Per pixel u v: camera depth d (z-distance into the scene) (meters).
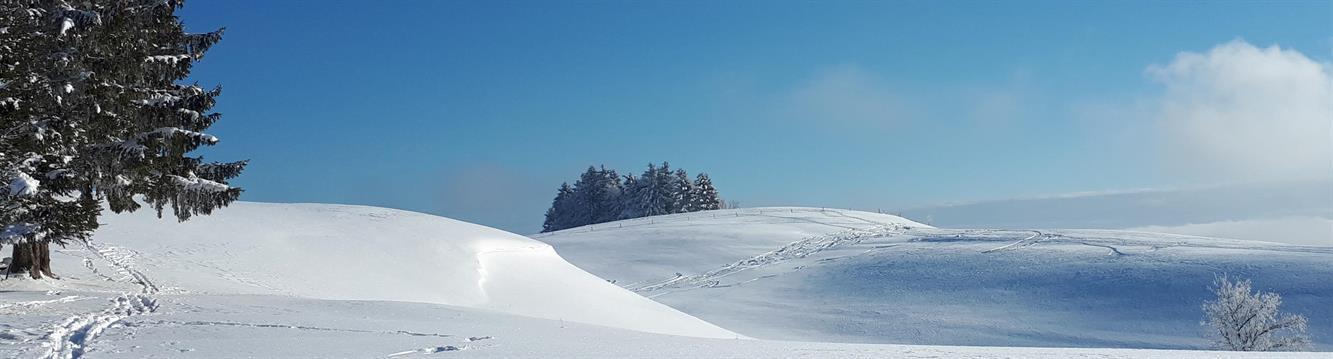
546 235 112.44
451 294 38.16
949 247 81.50
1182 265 65.56
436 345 13.41
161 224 38.50
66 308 17.77
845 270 74.56
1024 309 57.94
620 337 16.45
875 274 71.81
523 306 40.31
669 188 147.00
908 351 13.77
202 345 12.70
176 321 15.96
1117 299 58.62
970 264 72.25
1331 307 54.12
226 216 42.84
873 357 12.27
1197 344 48.25
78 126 19.67
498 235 50.69
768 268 80.06
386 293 35.12
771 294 68.19
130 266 29.36
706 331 45.34
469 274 41.66
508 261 46.97
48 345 12.20
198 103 22.42
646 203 144.38
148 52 21.66
